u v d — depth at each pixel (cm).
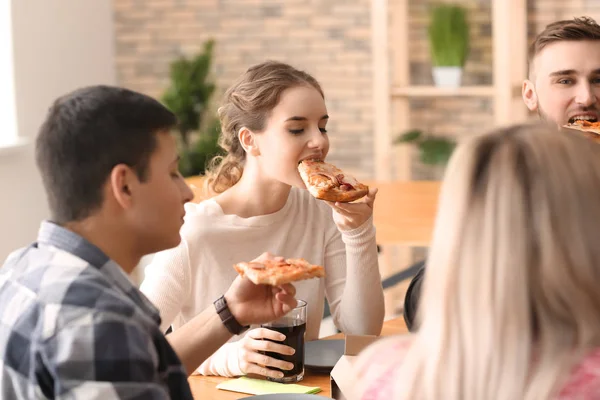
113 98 141
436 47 635
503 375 112
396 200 449
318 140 233
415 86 665
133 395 124
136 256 147
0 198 545
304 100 231
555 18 648
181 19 702
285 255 248
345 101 690
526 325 113
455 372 115
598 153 120
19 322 129
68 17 628
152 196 143
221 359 210
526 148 119
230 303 182
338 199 227
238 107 238
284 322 204
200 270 237
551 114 247
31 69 581
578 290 113
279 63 238
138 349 126
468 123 675
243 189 246
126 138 139
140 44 707
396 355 130
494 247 115
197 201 347
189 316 239
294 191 254
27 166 573
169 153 146
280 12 691
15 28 565
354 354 175
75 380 123
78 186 139
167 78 707
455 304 117
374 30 626
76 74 639
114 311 127
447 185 122
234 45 699
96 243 141
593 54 240
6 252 551
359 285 236
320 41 688
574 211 114
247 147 241
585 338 112
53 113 141
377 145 640
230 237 240
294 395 176
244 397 184
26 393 128
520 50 627
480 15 660
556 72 243
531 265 114
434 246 121
